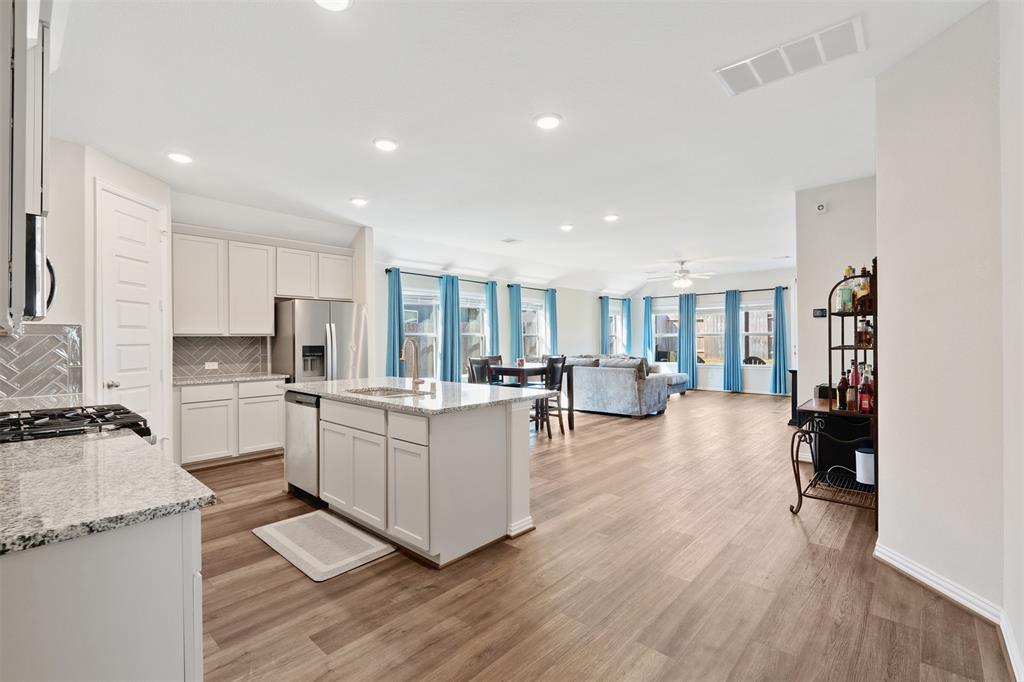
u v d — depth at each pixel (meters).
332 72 2.29
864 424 3.66
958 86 2.00
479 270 8.33
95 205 3.18
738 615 2.02
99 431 1.66
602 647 1.82
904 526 2.32
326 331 5.01
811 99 2.61
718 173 3.78
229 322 4.57
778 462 4.48
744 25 1.98
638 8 1.87
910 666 1.69
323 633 1.92
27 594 0.83
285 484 3.84
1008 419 1.79
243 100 2.55
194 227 4.38
